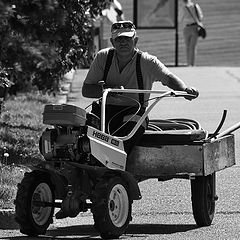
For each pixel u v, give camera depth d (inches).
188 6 2518.5
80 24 1196.5
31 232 776.3
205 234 807.7
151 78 836.0
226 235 802.2
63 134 772.6
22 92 1667.1
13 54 968.3
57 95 1712.6
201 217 836.6
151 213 910.4
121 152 792.3
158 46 2736.2
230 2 3063.5
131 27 825.5
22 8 943.0
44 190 784.9
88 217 918.4
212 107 1628.9
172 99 1738.4
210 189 852.0
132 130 801.6
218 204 943.7
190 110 1593.3
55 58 995.9
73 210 760.3
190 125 869.2
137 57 829.2
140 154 818.8
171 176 812.6
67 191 770.8
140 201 965.2
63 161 765.3
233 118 1502.2
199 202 831.1
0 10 885.8
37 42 972.6
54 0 957.2
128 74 829.2
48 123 763.4
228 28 2935.5
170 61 2632.9
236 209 921.5
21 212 763.4
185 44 2551.7
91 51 1285.7
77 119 757.3
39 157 1105.4
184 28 2519.7
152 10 2470.5
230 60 2689.5
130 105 832.3
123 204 778.2
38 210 781.3
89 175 777.6
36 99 1652.3
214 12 3011.8
